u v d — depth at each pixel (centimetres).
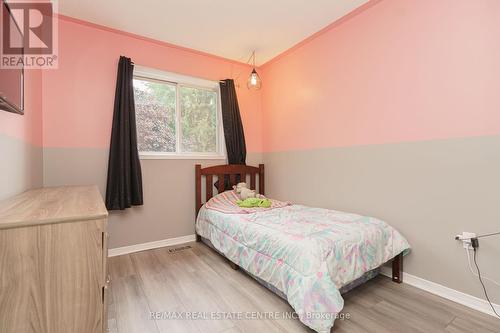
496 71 160
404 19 206
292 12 239
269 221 219
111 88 271
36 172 212
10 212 103
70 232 96
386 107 221
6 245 87
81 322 97
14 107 125
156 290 196
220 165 335
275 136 355
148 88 302
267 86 368
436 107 189
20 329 88
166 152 313
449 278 183
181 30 269
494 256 163
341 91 260
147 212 291
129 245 280
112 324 154
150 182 294
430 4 190
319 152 287
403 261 211
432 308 170
